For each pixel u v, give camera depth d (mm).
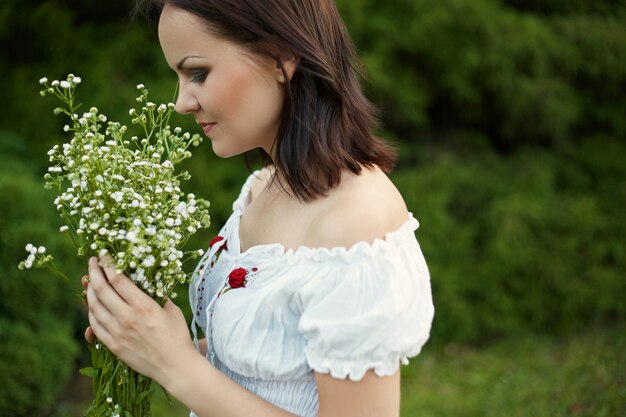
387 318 1087
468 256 4609
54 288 3324
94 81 4238
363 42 4590
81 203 1214
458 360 4227
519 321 4555
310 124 1181
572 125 5066
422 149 4957
